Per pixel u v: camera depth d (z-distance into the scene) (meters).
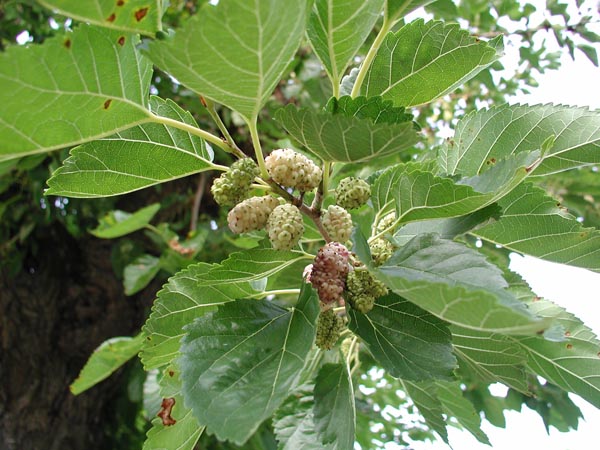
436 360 0.18
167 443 0.23
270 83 0.17
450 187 0.18
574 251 0.23
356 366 0.29
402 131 0.16
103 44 0.16
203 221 0.77
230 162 0.71
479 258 0.17
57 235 0.81
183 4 0.64
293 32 0.15
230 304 0.19
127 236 0.76
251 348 0.18
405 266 0.17
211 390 0.16
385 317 0.19
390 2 0.19
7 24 0.68
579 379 0.23
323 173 0.20
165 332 0.22
